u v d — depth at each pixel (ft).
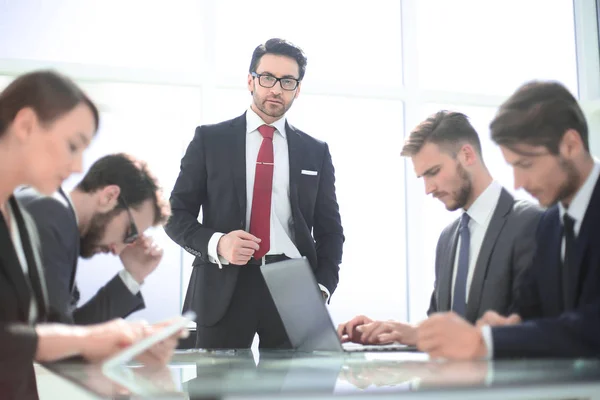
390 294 11.66
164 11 11.08
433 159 6.38
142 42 10.96
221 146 7.89
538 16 12.42
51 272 5.16
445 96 12.00
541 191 5.15
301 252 7.68
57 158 5.13
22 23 10.53
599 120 12.05
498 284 5.80
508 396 2.87
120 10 10.91
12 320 4.51
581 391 2.98
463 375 3.15
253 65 8.09
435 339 4.20
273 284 5.25
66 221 5.47
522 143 5.15
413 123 11.85
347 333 5.83
